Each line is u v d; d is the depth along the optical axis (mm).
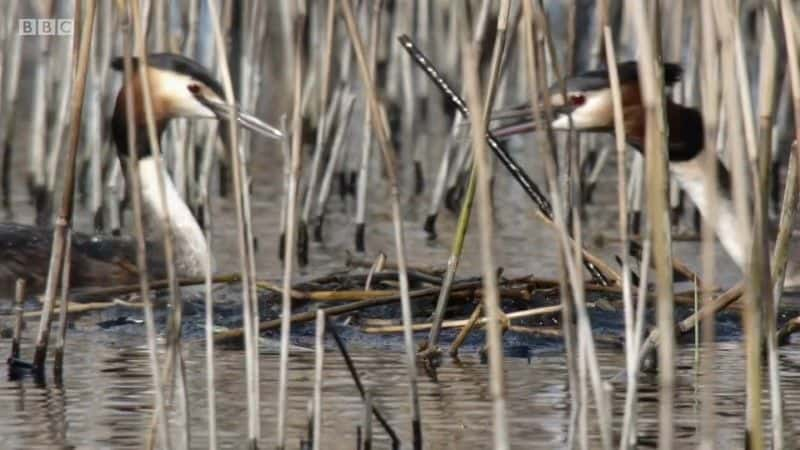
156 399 9102
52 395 10750
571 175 10945
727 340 12734
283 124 17531
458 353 12258
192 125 18953
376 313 13289
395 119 24453
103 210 19797
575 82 14273
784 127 21797
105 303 13836
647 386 11094
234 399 10680
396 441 9492
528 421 10031
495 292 7980
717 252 17047
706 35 8242
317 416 9219
